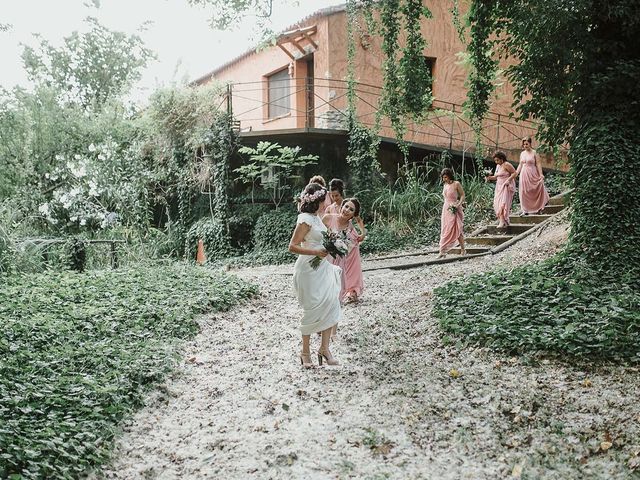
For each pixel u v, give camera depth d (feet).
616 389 16.46
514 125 66.85
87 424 14.90
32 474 11.93
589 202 27.22
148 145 62.59
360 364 20.27
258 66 71.87
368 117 60.13
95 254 48.19
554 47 27.53
